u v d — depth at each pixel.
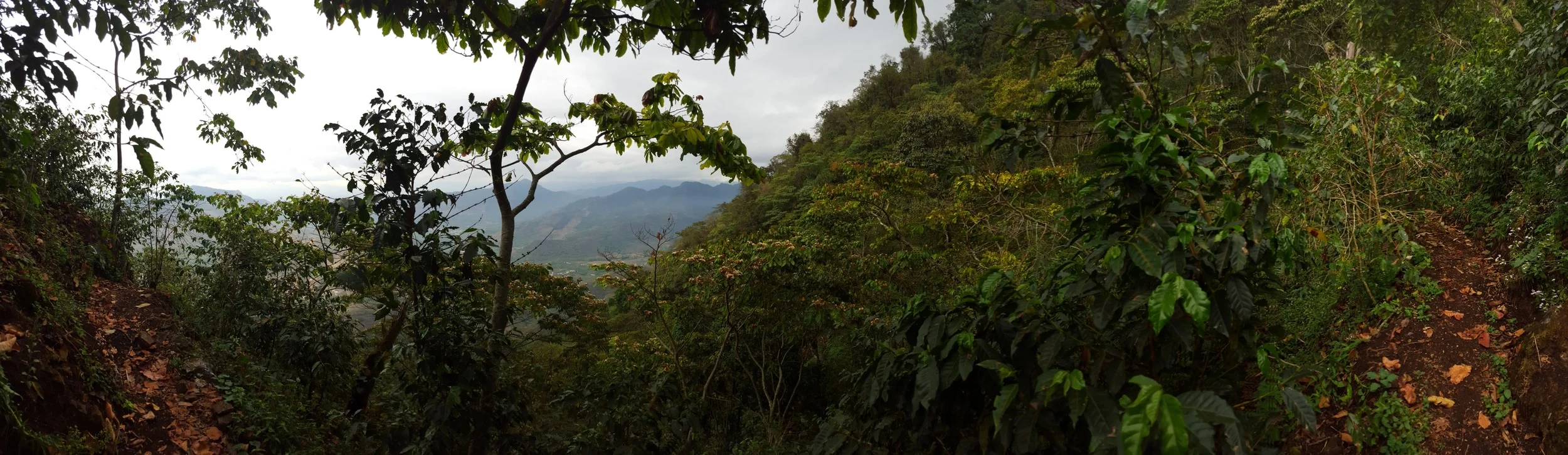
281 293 6.52
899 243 10.05
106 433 3.21
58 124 5.60
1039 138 2.25
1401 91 4.38
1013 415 2.12
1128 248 1.87
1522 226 3.84
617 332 12.77
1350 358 3.46
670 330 8.92
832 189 9.24
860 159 21.98
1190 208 2.04
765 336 8.65
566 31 4.11
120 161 6.67
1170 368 2.11
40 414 2.86
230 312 5.90
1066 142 10.55
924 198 10.62
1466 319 3.37
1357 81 4.47
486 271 3.93
